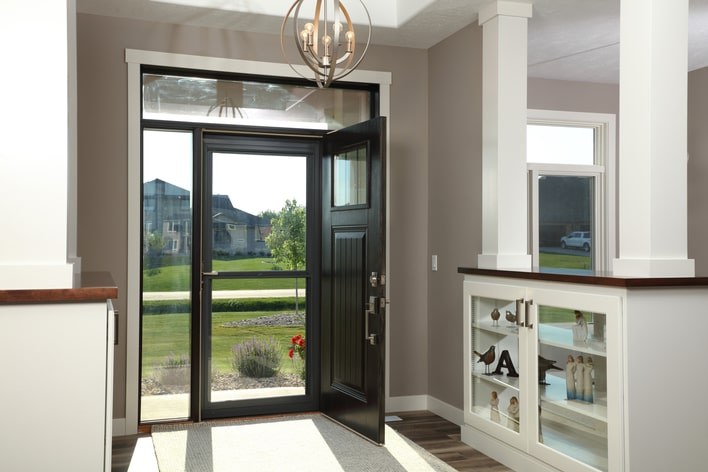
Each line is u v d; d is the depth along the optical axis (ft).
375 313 13.57
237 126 15.56
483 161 14.01
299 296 16.25
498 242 13.51
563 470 10.38
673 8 9.95
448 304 15.64
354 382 14.42
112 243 14.32
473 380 13.29
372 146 13.84
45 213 7.16
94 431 6.73
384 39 15.94
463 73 15.03
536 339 11.05
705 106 19.15
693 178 19.58
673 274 9.79
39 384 6.63
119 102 14.37
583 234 19.94
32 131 7.15
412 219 16.57
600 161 20.11
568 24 14.70
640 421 9.14
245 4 14.17
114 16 14.37
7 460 6.57
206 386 15.48
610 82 19.98
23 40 7.14
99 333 6.77
